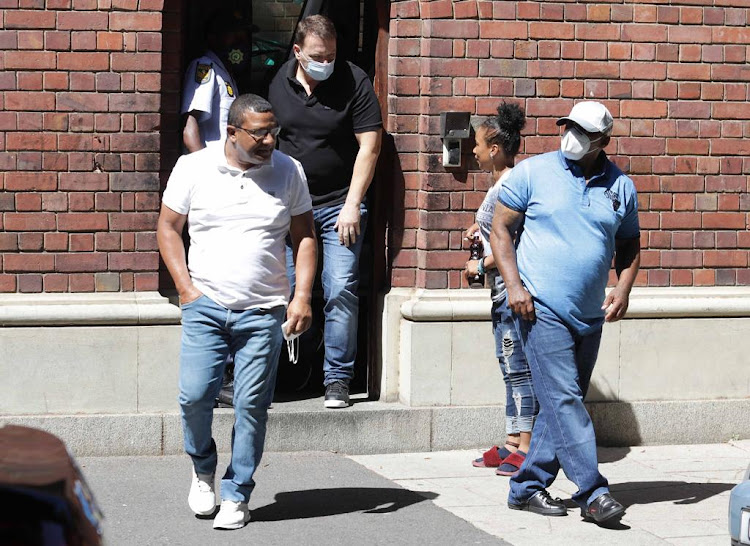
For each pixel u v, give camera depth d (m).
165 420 8.05
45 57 7.91
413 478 7.63
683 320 8.80
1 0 7.86
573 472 6.44
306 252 6.32
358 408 8.36
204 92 8.20
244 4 8.68
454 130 8.34
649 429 8.77
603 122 6.27
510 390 7.75
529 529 6.42
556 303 6.38
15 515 1.85
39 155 7.94
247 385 6.16
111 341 8.00
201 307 6.13
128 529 6.25
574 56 8.62
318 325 8.92
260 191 6.14
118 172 8.04
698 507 6.98
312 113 8.15
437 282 8.46
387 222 8.66
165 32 8.16
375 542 6.09
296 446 8.19
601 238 6.42
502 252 6.51
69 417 7.93
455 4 8.42
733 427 8.91
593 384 8.70
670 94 8.78
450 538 6.19
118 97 8.02
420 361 8.38
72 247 8.00
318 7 8.73
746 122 8.91
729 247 8.93
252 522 6.43
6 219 7.93
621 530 6.42
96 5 7.95
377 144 8.22
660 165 8.80
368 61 8.89
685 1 8.75
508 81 8.52
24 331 7.88
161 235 6.21
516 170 6.52
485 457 7.96
